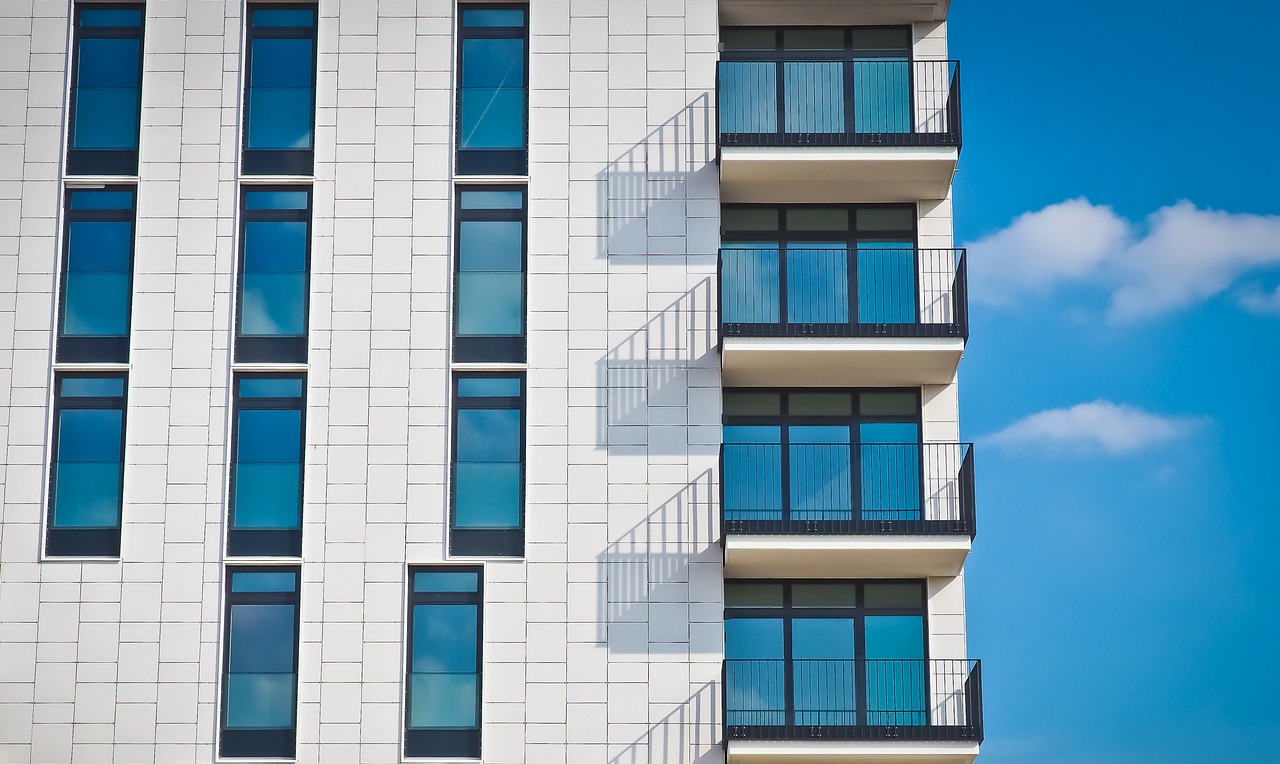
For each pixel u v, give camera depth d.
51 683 27.16
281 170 29.44
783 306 29.22
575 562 27.81
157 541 27.75
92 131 29.59
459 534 27.88
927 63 31.02
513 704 27.16
